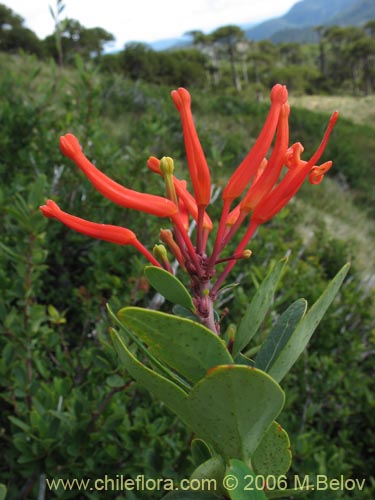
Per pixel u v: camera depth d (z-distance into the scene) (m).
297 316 0.13
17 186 0.42
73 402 0.24
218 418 0.10
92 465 0.23
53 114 0.57
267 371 0.13
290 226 0.71
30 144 0.53
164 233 0.13
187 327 0.10
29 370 0.25
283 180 0.12
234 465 0.10
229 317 0.43
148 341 0.10
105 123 1.09
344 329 0.54
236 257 0.12
